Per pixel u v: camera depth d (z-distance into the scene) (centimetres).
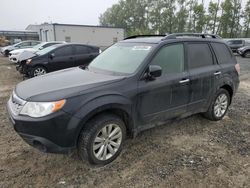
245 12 4912
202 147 359
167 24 5741
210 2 4947
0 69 1223
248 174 293
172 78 353
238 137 396
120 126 309
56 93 268
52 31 3556
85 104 270
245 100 625
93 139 283
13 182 270
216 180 280
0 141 368
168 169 300
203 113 456
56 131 259
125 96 301
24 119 260
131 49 376
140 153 337
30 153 333
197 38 412
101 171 295
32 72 875
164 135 396
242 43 2191
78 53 968
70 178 280
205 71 404
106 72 348
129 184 271
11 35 4503
